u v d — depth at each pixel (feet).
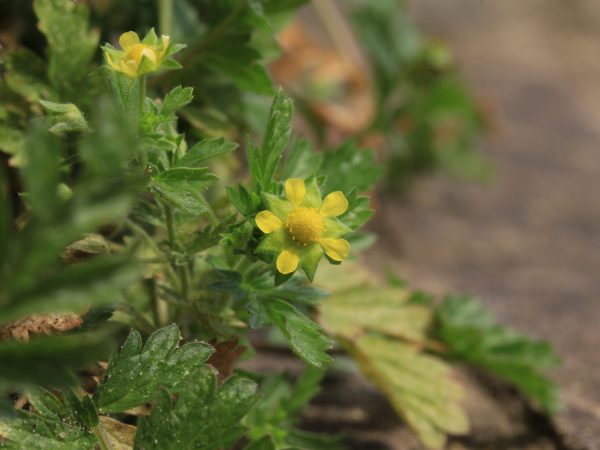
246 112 0.73
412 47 1.23
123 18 0.73
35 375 0.49
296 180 0.56
